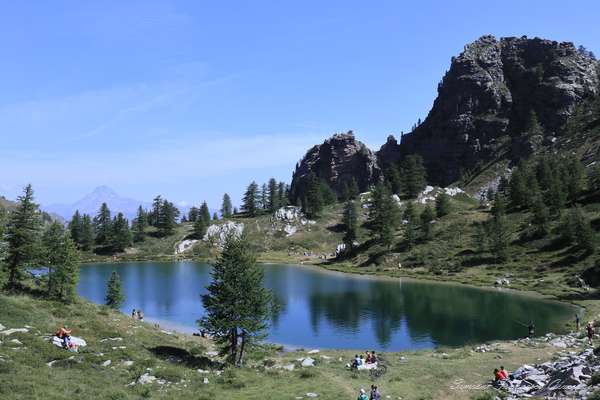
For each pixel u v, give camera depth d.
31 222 53.28
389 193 188.00
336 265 153.88
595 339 49.84
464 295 95.00
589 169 181.75
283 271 147.12
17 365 26.09
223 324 37.91
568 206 139.38
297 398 28.39
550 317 71.12
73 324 41.25
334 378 34.72
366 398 27.19
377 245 160.75
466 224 153.50
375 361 41.50
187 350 43.19
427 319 73.75
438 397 30.39
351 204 183.88
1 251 49.28
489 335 62.09
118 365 31.31
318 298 95.12
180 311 81.50
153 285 114.56
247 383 32.12
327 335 64.06
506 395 27.50
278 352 52.09
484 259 125.94
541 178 172.50
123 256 192.38
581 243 108.94
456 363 40.97
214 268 39.72
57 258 53.56
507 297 91.12
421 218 160.25
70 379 26.00
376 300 92.06
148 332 48.53
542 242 123.00
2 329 34.06
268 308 40.56
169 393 26.98
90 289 106.31
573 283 95.69
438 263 131.62
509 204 163.88
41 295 51.88
